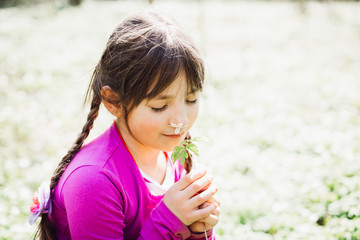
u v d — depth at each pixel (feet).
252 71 36.37
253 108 26.08
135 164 5.44
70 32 52.16
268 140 20.35
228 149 19.08
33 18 62.49
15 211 12.57
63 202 5.32
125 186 5.30
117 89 5.16
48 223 5.60
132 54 4.95
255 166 17.08
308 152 18.67
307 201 13.56
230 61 40.37
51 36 49.26
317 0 85.92
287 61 39.96
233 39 51.34
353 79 32.01
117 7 73.72
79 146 5.57
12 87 29.30
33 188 14.84
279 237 11.44
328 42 47.83
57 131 21.21
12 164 16.49
